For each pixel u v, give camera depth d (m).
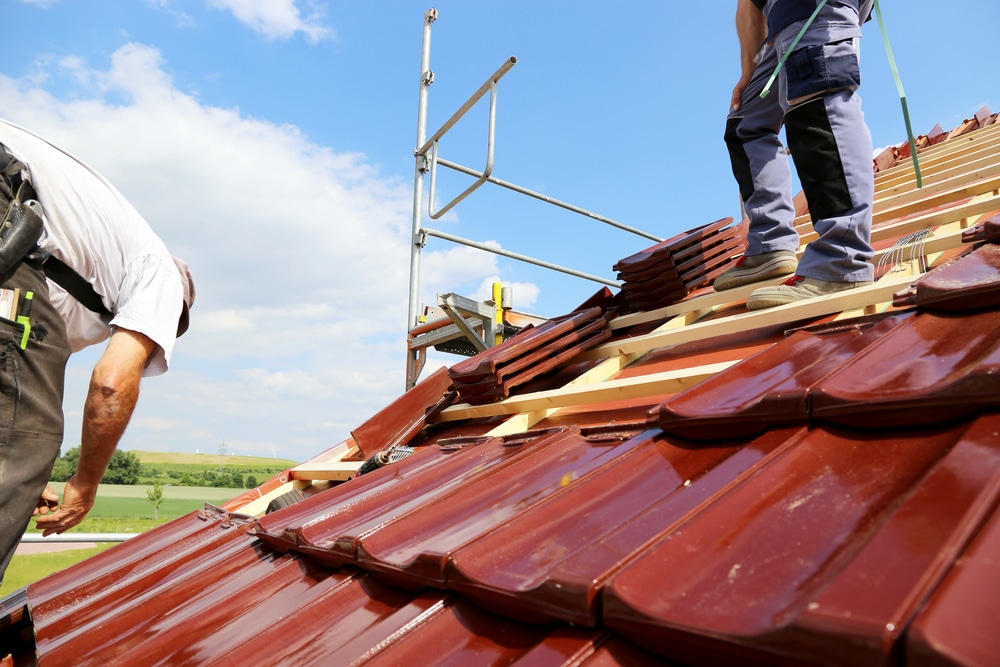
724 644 0.74
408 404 3.49
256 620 1.51
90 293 2.17
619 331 3.75
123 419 2.14
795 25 2.60
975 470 0.87
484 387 3.14
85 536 4.44
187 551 2.52
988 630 0.60
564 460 1.74
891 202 4.77
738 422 1.37
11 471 1.79
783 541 0.91
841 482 1.03
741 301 3.31
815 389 1.23
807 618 0.67
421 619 1.21
